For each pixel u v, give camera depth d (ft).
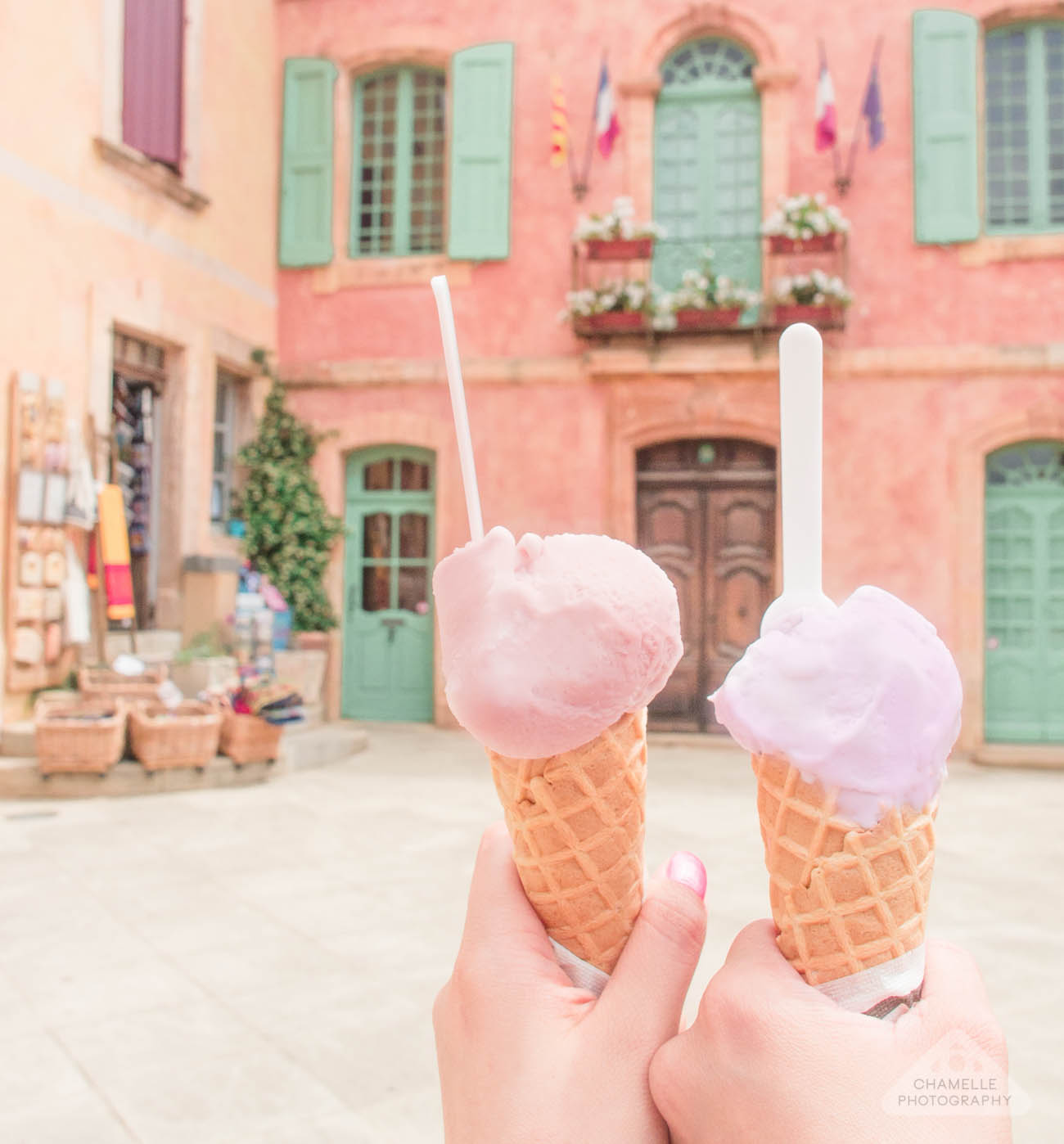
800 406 2.77
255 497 35.53
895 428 32.63
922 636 2.69
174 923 14.16
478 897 3.25
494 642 2.94
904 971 2.61
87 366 27.35
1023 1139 8.45
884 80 33.37
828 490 32.76
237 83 34.58
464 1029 2.98
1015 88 33.73
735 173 34.83
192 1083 9.46
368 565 36.99
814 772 2.58
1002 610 32.83
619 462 34.35
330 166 36.83
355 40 36.81
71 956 12.84
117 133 28.53
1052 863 18.17
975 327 32.48
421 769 27.53
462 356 35.50
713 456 34.55
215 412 35.12
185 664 28.07
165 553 31.17
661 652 3.03
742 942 2.84
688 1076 2.56
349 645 36.73
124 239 28.91
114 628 28.66
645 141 34.63
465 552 3.11
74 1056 10.00
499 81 35.40
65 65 26.76
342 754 29.19
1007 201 33.50
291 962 12.68
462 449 3.19
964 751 31.73
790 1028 2.42
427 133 37.29
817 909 2.62
